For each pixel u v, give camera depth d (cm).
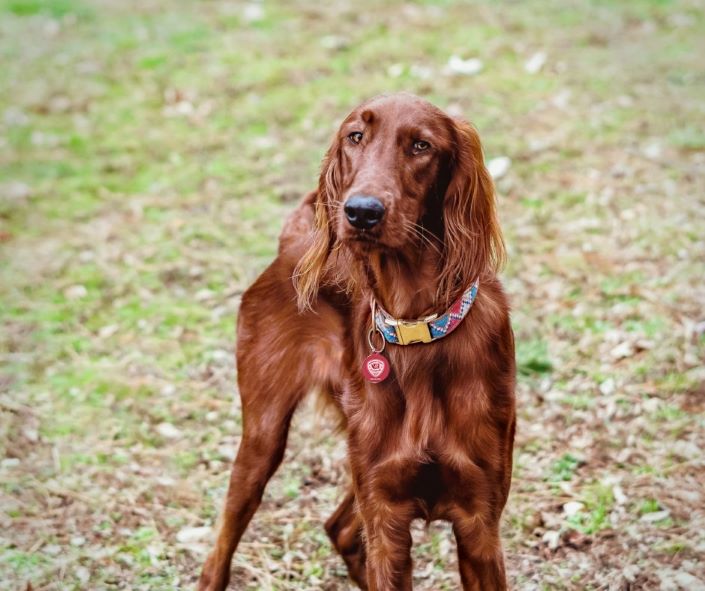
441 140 338
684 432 486
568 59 904
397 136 334
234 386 559
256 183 758
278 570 443
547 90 845
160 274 657
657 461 471
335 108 849
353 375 369
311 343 400
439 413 352
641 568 408
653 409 502
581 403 514
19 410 535
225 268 659
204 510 475
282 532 464
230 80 920
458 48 938
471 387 350
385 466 356
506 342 358
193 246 687
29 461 501
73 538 452
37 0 1145
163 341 597
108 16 1105
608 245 635
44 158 820
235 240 690
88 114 890
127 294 642
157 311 623
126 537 455
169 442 520
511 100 832
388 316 353
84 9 1125
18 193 765
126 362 579
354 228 324
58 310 628
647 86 845
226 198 743
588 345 553
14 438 517
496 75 880
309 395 406
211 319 615
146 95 914
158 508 475
